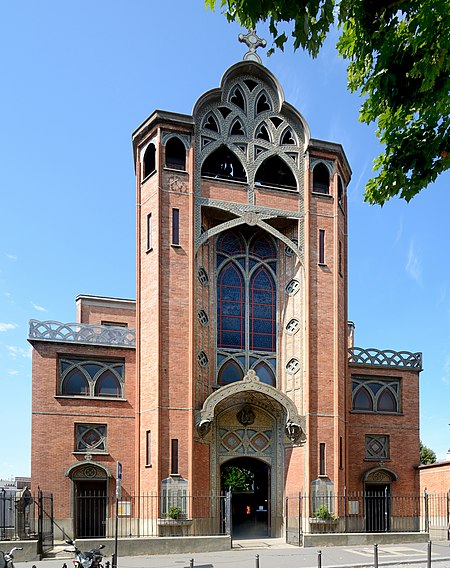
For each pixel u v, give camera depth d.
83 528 30.72
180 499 29.17
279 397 31.66
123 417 32.00
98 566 18.62
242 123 34.41
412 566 23.66
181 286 31.25
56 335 31.98
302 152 35.06
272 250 35.88
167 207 31.78
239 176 36.50
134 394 32.41
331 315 33.66
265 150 34.53
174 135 32.41
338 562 24.11
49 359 31.64
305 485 31.12
